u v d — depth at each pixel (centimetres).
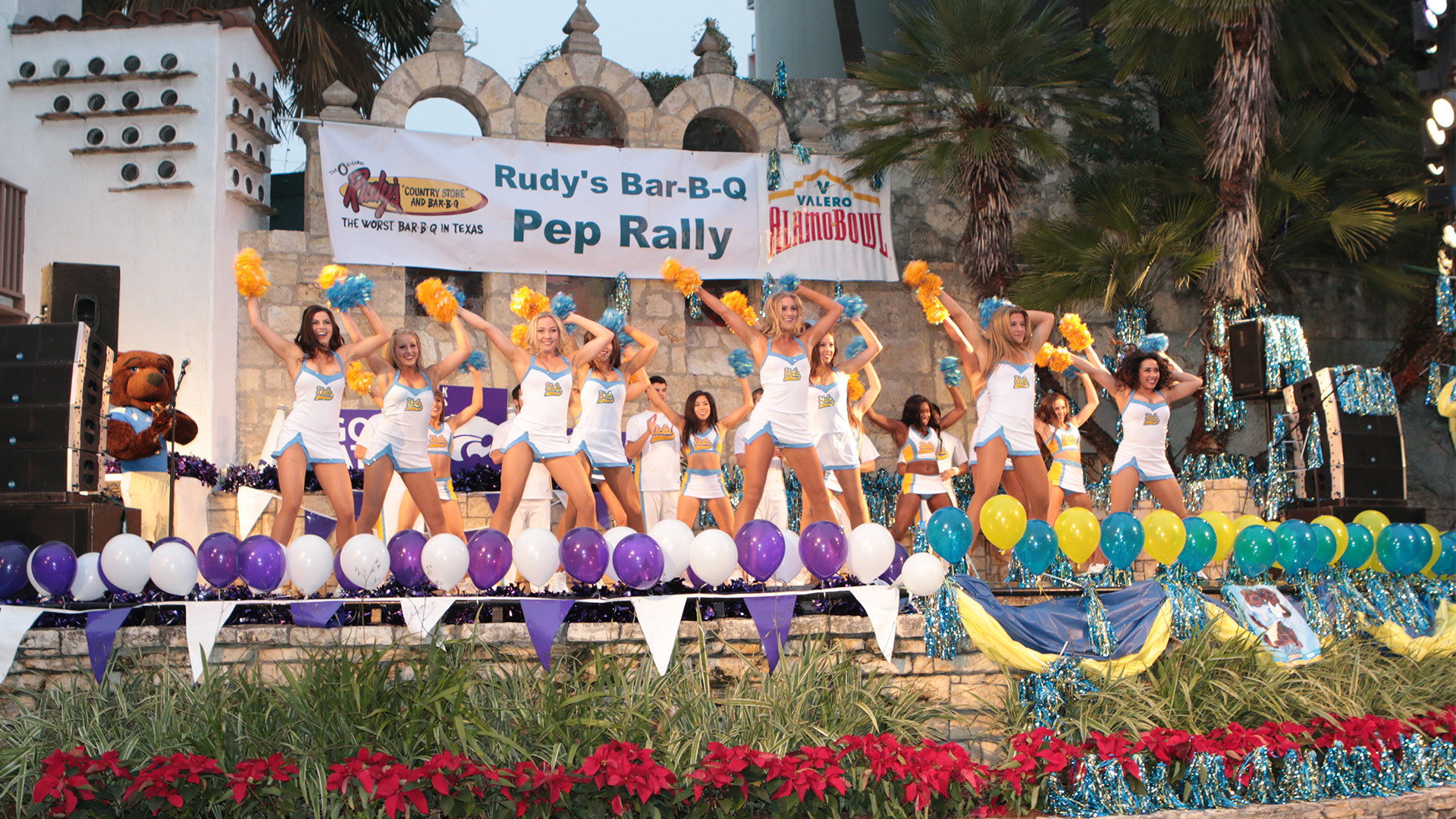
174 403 889
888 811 616
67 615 677
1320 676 761
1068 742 674
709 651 696
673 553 689
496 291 1301
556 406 782
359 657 653
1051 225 1315
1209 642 747
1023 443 822
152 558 652
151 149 1223
